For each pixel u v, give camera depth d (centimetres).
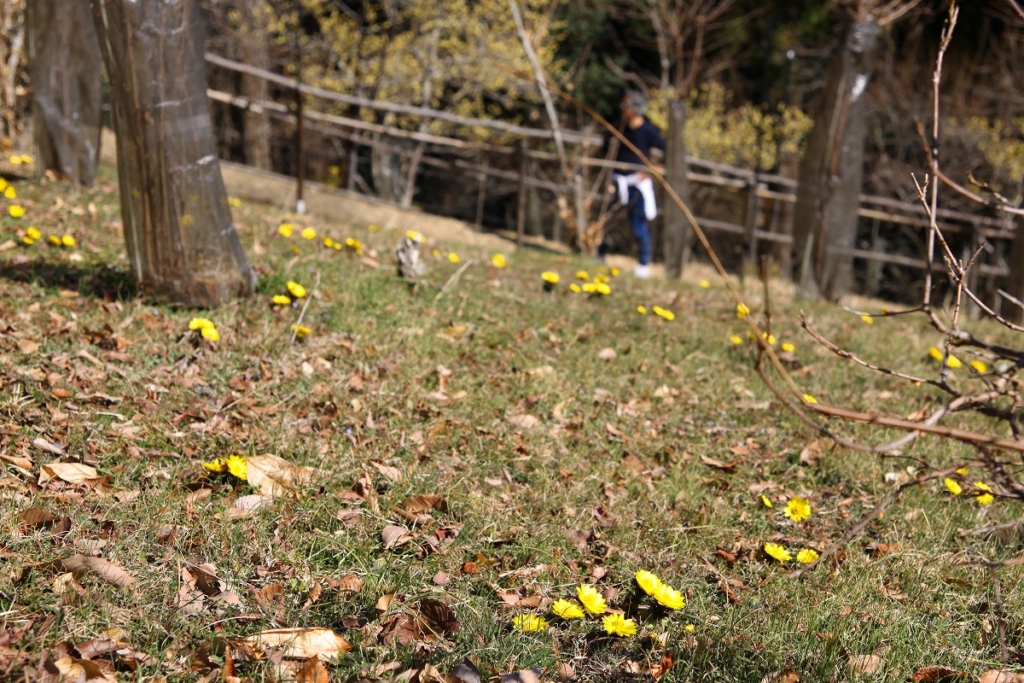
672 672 266
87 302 489
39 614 241
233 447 358
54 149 812
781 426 479
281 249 688
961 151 1592
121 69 464
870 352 652
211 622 256
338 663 248
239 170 1305
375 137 1798
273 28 1636
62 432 346
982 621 302
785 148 1858
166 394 396
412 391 441
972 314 916
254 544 296
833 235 948
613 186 1299
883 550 350
